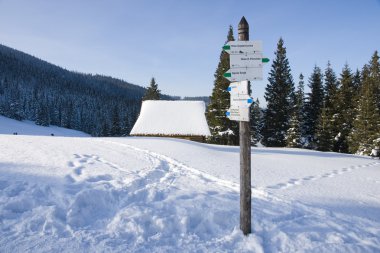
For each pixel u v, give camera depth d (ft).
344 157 70.64
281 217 20.33
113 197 21.61
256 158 53.67
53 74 648.38
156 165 35.81
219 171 35.86
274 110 142.61
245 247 15.74
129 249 14.57
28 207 18.66
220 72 125.90
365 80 135.44
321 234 17.66
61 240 14.90
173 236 16.56
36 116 337.52
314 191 29.58
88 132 382.01
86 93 571.28
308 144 147.64
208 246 15.58
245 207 17.08
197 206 20.79
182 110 112.37
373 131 111.55
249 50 16.60
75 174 27.17
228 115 17.53
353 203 26.17
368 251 16.03
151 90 208.33
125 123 257.75
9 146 40.63
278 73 143.95
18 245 14.10
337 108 135.03
